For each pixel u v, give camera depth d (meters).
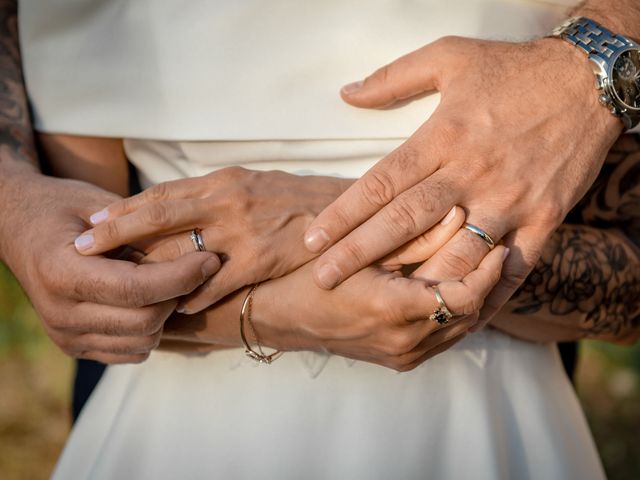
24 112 1.29
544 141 1.05
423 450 1.17
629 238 1.27
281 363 1.20
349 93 1.13
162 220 1.01
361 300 0.98
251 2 1.15
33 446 3.12
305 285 1.04
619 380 3.32
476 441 1.18
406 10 1.15
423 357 1.05
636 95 1.07
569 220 1.27
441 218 1.01
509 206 1.02
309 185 1.09
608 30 1.10
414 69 1.10
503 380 1.25
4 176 1.19
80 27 1.24
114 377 1.36
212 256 1.03
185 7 1.17
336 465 1.17
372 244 0.98
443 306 0.94
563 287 1.19
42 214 1.10
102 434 1.34
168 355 1.26
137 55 1.21
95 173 1.34
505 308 1.19
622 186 1.23
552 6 1.19
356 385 1.18
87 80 1.25
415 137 1.04
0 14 1.35
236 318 1.09
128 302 1.00
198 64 1.18
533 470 1.24
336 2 1.14
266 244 1.05
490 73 1.07
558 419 1.28
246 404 1.20
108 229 1.01
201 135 1.19
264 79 1.17
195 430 1.22
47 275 1.03
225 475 1.20
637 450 3.03
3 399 3.31
